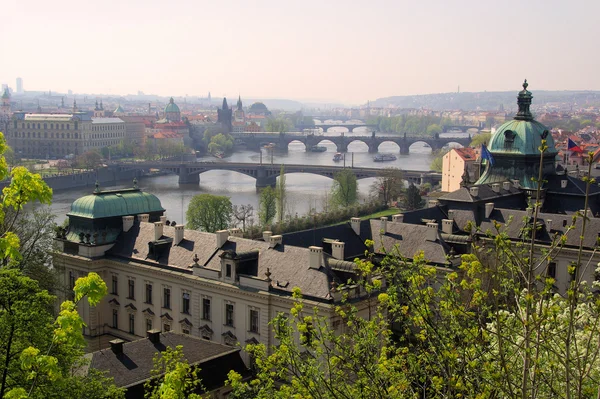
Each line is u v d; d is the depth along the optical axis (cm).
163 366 8188
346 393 4641
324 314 9675
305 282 10338
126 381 7912
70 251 13425
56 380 4944
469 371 4109
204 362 8512
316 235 12381
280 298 10300
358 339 4584
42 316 5994
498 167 18012
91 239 13325
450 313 4166
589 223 13188
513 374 4294
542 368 4600
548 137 18038
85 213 13538
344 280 10312
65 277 13362
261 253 11362
